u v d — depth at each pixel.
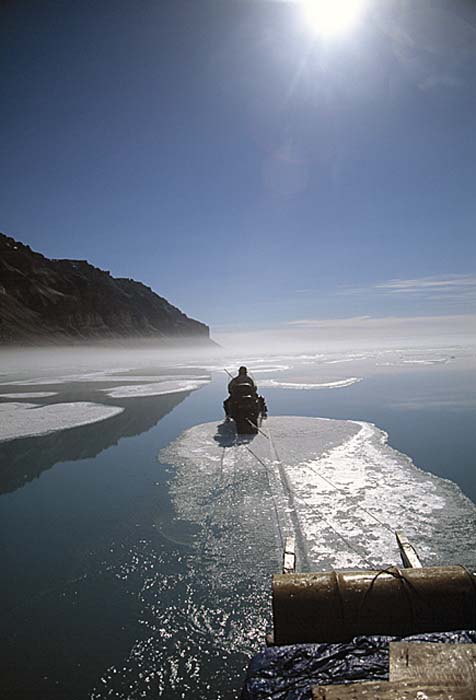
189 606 5.51
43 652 4.83
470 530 7.11
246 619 5.22
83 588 6.00
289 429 14.70
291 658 3.75
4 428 16.52
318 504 8.36
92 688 4.34
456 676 3.20
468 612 4.07
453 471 9.98
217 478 10.11
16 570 6.52
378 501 8.39
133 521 8.05
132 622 5.26
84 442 14.17
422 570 4.43
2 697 4.25
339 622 4.11
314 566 6.18
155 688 4.31
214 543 7.06
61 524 8.03
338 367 43.88
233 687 4.27
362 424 15.26
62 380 39.66
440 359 51.19
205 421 17.05
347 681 3.47
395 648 3.56
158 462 11.62
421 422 15.53
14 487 10.09
